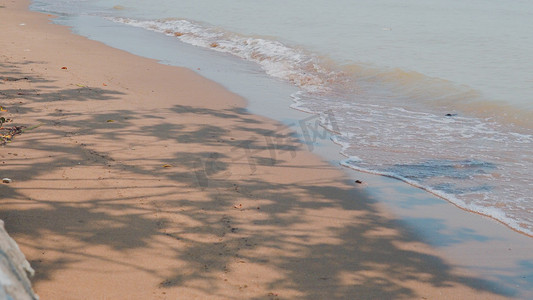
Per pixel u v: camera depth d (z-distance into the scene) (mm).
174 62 16109
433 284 5617
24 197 6824
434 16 26625
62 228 6160
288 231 6520
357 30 22312
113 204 6805
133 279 5305
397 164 8875
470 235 6672
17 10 26031
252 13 26422
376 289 5449
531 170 8641
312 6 29031
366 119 11352
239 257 5852
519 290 5586
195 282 5328
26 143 8648
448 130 10719
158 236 6145
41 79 12641
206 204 7035
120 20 24203
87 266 5465
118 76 13742
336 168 8625
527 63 16875
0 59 14445
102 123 9875
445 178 8336
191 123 10352
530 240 6578
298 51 17969
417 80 14484
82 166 7895
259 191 7582
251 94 12930
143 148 8812
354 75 15289
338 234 6543
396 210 7273
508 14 27578
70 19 23922
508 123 11219
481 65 16625
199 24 22984
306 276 5590
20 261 4383
